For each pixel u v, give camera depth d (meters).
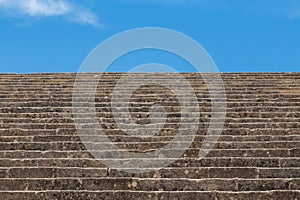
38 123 14.84
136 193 9.45
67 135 13.64
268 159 11.15
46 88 19.42
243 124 14.51
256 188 9.79
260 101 17.22
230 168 10.53
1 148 12.59
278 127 14.39
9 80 20.56
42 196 9.53
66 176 10.57
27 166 11.13
